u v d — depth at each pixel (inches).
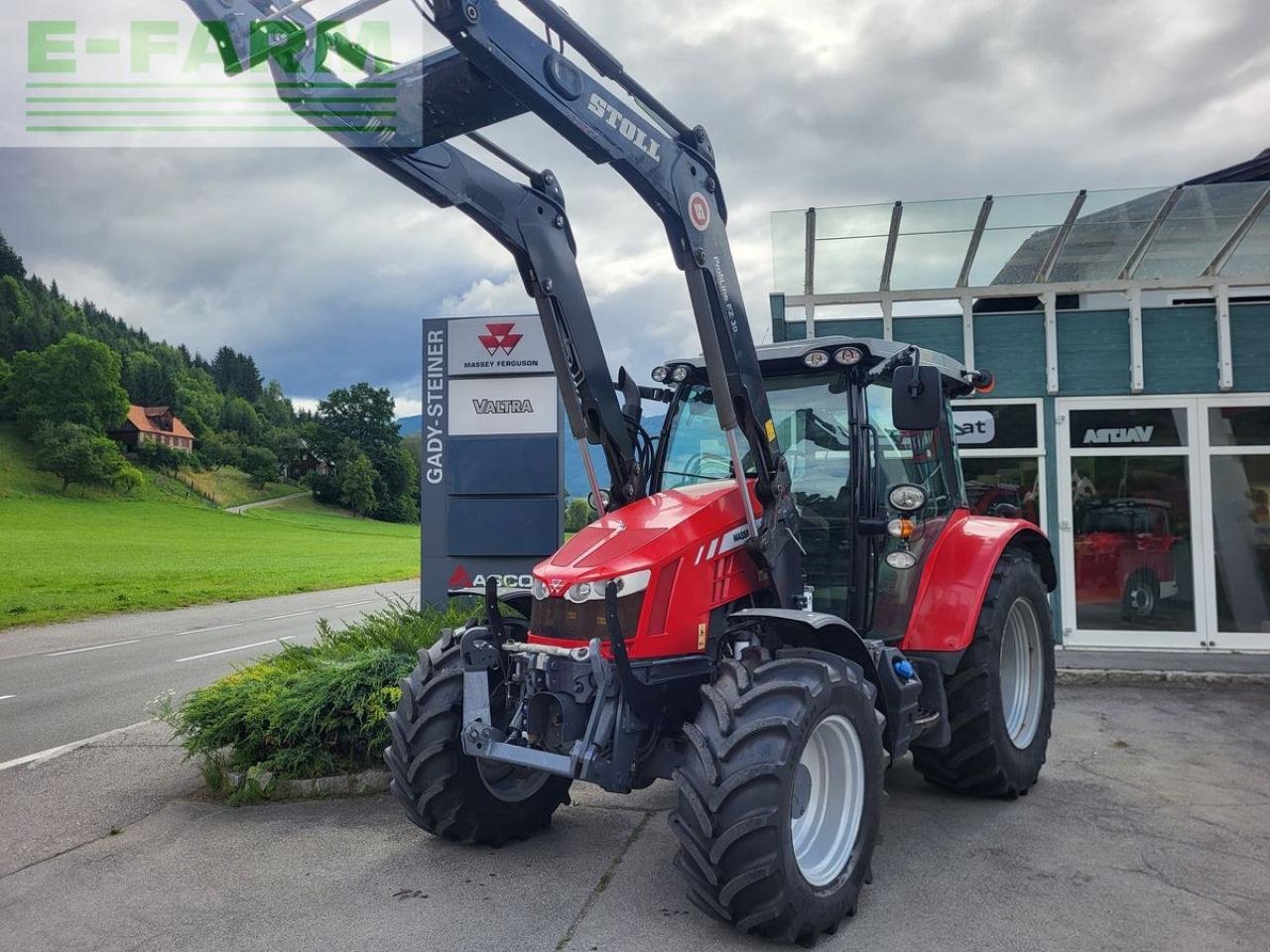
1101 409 350.0
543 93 131.3
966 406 356.2
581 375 172.6
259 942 132.1
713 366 151.9
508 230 161.3
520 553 349.1
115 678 408.8
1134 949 127.6
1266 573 341.7
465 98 145.4
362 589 1115.3
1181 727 254.8
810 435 184.7
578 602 145.3
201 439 5354.3
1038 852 165.5
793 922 125.4
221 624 681.6
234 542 2329.0
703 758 127.3
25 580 1075.3
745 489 153.3
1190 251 341.1
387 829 179.5
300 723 201.6
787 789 125.6
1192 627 344.5
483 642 157.6
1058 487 351.6
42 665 457.4
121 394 4547.2
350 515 4559.5
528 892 148.7
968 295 353.4
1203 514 343.6
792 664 136.8
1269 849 165.8
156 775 225.1
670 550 146.4
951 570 192.2
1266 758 225.3
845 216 333.4
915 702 166.4
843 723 140.7
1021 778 196.4
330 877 156.0
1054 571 234.5
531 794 170.7
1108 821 181.9
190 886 153.4
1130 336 346.9
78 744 263.9
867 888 150.1
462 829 163.8
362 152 144.3
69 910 144.5
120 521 2994.6
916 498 159.8
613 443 176.9
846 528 178.2
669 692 144.3
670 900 144.9
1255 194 311.4
